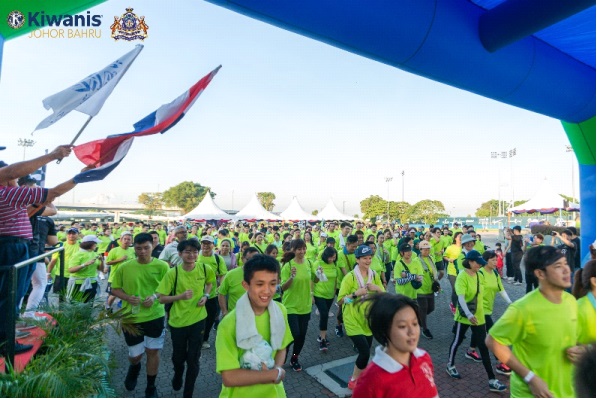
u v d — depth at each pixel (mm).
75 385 2311
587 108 5445
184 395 3756
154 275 4129
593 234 6430
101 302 3818
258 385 2010
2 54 3057
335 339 6000
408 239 6762
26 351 2828
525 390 2199
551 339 2176
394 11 3104
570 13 3141
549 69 4457
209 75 3496
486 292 4602
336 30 3115
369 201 59250
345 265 6434
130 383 4047
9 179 2537
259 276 2023
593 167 6305
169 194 73562
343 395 4062
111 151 3305
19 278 2807
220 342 1999
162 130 3363
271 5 2854
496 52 3824
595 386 1321
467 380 4422
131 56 3195
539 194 25062
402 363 1697
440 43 3449
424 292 5801
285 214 36625
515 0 3396
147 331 3920
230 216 30422
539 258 2234
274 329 2098
